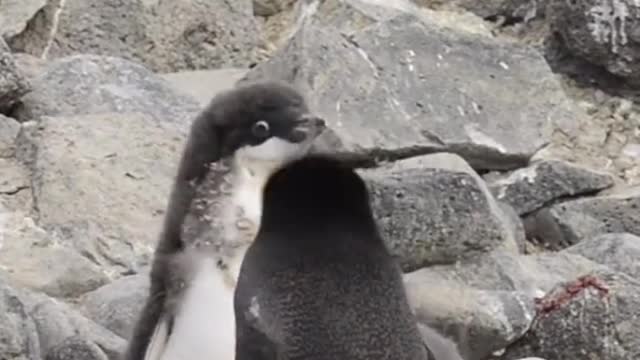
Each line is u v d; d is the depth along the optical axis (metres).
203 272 8.23
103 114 11.94
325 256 6.08
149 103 12.46
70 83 12.55
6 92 12.32
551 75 13.05
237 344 6.05
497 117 12.56
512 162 12.38
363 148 11.81
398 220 10.33
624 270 10.75
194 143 8.33
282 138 8.14
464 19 14.56
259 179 8.27
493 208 10.56
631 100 13.75
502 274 10.27
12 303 9.15
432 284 9.98
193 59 14.05
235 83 13.31
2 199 11.14
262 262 6.09
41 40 13.84
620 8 13.61
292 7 14.78
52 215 10.91
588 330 9.48
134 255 10.66
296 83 12.21
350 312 6.05
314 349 6.02
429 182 10.43
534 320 9.64
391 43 12.73
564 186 12.10
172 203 8.42
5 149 11.66
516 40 14.48
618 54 13.62
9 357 8.91
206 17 14.09
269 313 6.04
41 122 11.68
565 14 13.80
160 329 8.28
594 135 13.08
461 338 9.53
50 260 10.36
